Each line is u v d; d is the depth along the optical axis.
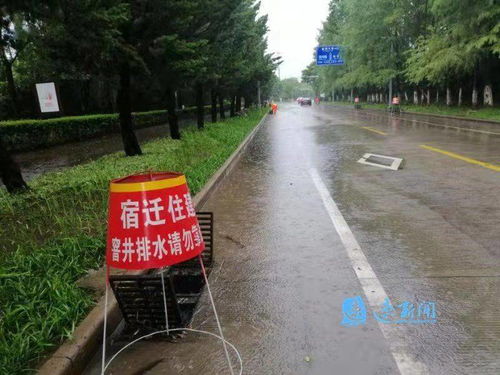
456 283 4.05
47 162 14.28
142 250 3.08
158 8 10.15
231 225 6.27
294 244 5.34
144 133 25.16
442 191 7.82
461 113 30.72
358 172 10.16
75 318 3.32
